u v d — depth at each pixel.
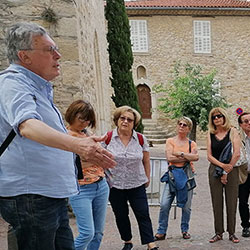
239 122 4.52
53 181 1.92
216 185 4.21
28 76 1.92
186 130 4.46
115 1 10.64
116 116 3.76
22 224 1.90
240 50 21.09
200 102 17.27
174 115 18.28
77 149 1.68
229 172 4.15
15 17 5.42
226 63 21.06
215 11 20.45
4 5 5.41
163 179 4.45
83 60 6.21
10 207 1.90
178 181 4.28
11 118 1.73
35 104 1.82
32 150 1.86
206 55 20.81
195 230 4.91
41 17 5.43
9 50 1.95
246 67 21.12
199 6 20.05
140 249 4.04
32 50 1.91
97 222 3.34
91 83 7.28
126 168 3.71
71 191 2.02
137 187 3.78
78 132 3.36
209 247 3.99
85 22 6.77
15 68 1.92
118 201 3.80
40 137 1.65
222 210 4.24
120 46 10.69
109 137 3.76
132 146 3.75
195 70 18.70
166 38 20.44
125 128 3.69
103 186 3.30
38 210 1.89
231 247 3.98
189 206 4.41
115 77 10.75
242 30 21.02
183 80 18.02
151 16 20.31
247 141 4.47
